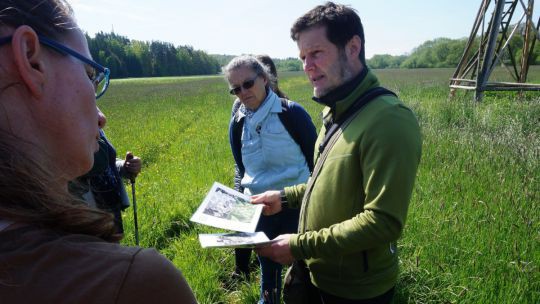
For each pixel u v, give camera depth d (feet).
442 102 37.93
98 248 2.08
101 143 7.51
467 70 55.26
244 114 10.26
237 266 12.32
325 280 6.34
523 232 11.53
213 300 11.20
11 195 1.92
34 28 2.11
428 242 11.41
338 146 5.90
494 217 12.35
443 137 24.16
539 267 9.81
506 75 120.16
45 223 2.05
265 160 9.84
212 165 23.00
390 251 6.15
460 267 10.33
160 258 2.20
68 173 2.43
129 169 10.12
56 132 2.27
